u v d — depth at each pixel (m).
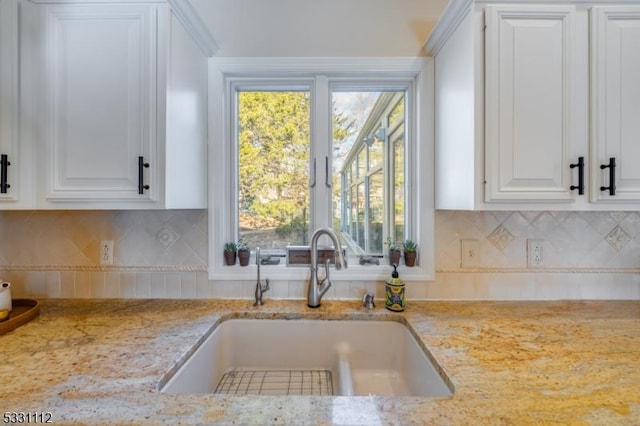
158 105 1.05
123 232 1.40
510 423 0.61
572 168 1.03
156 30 1.05
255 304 1.34
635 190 1.04
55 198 1.06
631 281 1.38
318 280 1.35
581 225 1.38
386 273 1.40
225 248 1.43
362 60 1.41
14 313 1.17
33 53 1.06
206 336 1.08
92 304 1.33
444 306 1.33
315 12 1.41
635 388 0.73
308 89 1.49
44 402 0.67
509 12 1.02
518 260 1.39
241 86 1.48
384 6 1.41
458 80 1.14
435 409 0.65
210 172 1.40
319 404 0.68
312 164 1.46
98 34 1.06
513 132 1.03
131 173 1.06
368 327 1.26
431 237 1.39
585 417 0.63
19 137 1.06
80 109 1.06
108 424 0.61
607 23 1.04
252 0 1.41
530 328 1.09
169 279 1.41
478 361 0.86
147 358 0.88
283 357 1.27
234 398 0.69
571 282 1.38
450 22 1.15
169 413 0.64
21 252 1.40
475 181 1.03
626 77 1.04
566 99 1.03
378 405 0.67
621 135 1.04
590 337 1.01
